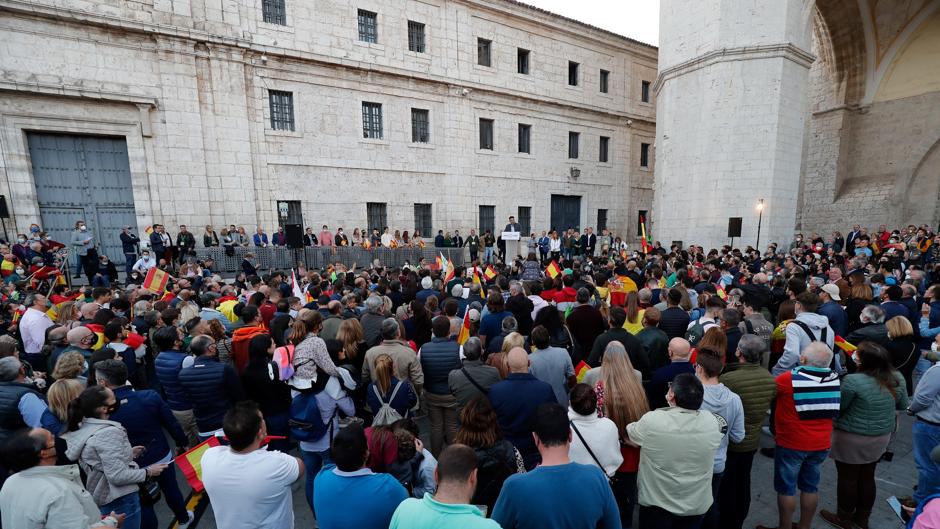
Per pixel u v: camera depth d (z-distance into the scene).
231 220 16.78
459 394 3.93
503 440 3.09
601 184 27.47
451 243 21.05
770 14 15.81
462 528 1.80
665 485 2.72
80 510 2.42
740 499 3.51
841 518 3.78
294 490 4.62
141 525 3.37
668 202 18.78
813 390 3.34
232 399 4.15
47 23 13.70
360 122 19.33
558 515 2.05
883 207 21.58
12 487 2.34
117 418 3.41
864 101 22.39
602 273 8.42
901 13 20.55
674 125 18.36
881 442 3.56
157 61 15.27
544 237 21.53
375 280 10.41
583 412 2.90
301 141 18.11
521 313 6.35
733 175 16.73
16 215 13.91
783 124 16.20
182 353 4.54
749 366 3.46
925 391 3.59
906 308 5.81
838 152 22.95
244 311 5.16
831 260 12.26
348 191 19.30
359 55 18.92
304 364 3.95
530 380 3.52
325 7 18.09
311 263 16.19
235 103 16.58
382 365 3.95
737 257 12.38
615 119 27.59
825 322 4.47
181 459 3.10
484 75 22.36
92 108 14.58
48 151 14.55
